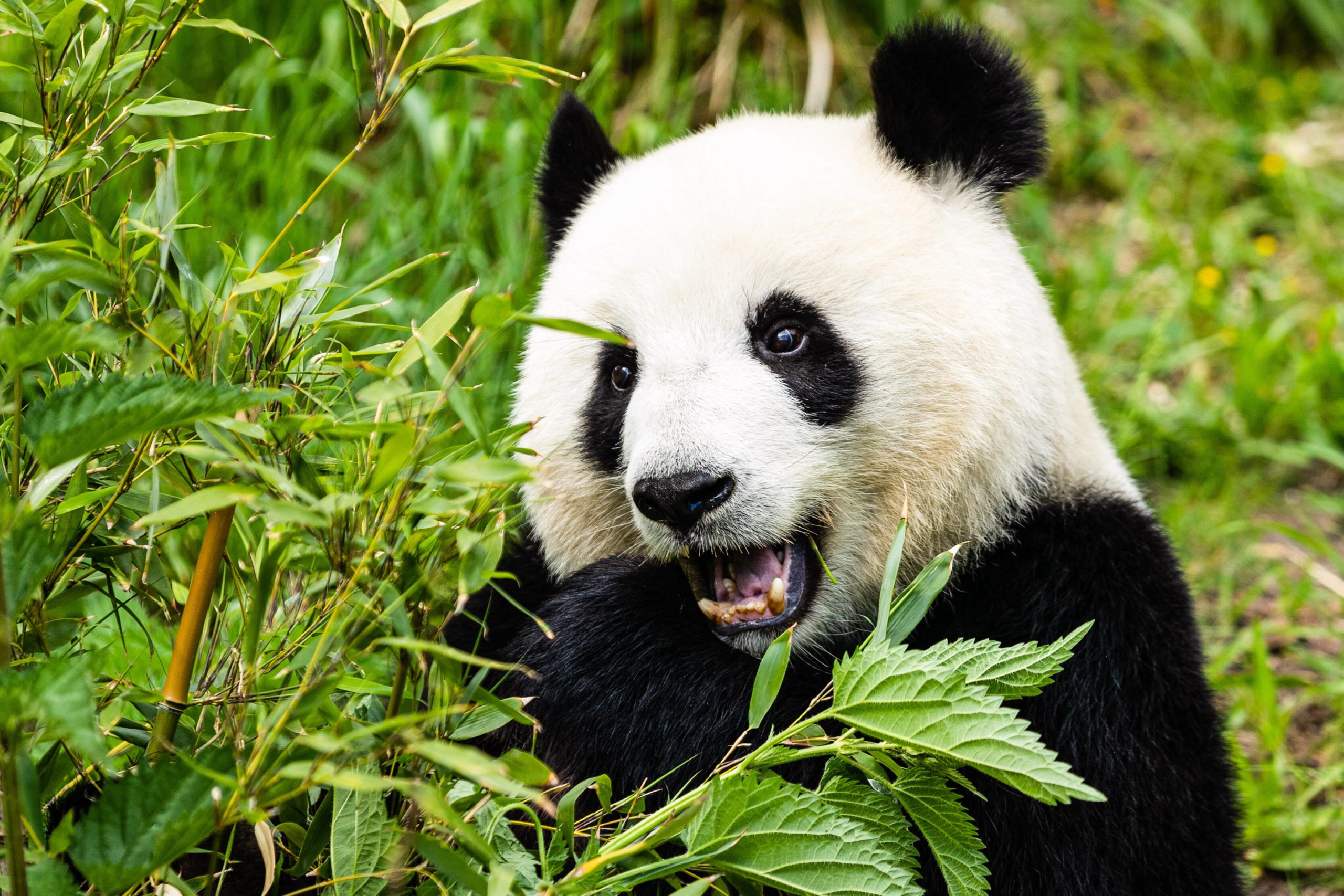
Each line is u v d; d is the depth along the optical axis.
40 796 2.80
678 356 4.16
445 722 3.00
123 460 3.22
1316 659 6.66
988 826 3.94
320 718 3.17
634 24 9.78
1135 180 10.98
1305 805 5.77
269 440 2.96
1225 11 13.52
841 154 4.57
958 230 4.51
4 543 2.41
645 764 4.15
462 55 3.25
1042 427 4.44
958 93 4.63
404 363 2.80
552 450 4.53
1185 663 4.30
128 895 2.89
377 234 7.77
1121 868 3.99
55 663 2.28
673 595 4.37
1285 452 8.38
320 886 2.96
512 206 7.73
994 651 3.10
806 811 2.96
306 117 8.19
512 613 4.77
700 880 2.96
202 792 2.49
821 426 4.26
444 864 2.75
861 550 4.52
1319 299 10.10
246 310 3.33
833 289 4.22
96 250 2.88
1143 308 10.01
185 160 7.62
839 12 10.55
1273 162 11.33
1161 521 5.57
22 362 2.42
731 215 4.24
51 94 3.16
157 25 3.19
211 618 3.48
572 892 2.88
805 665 4.34
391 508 2.80
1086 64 12.44
